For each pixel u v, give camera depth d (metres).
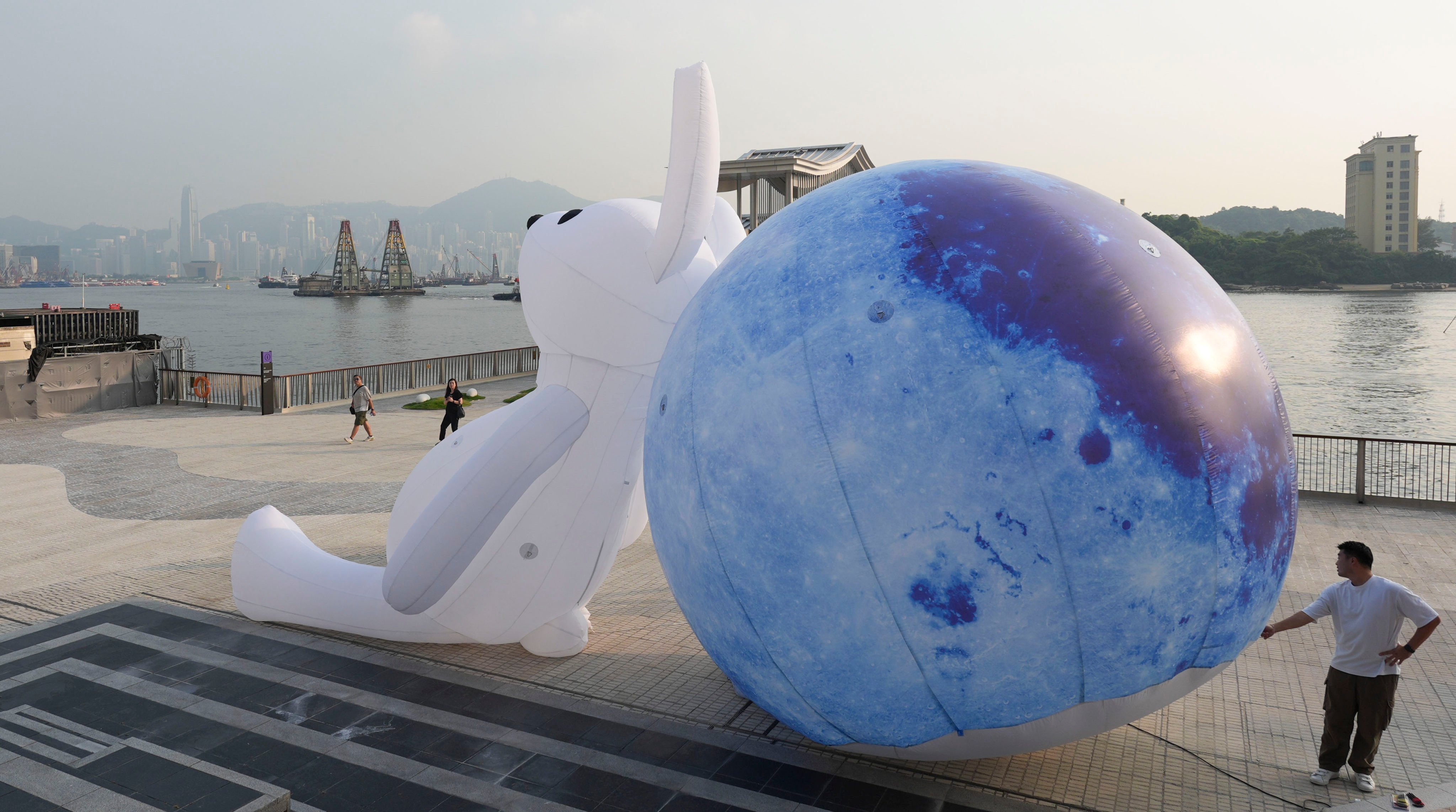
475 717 5.93
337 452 15.83
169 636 7.34
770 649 4.19
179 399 21.66
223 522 11.23
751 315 4.21
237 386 21.11
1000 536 3.57
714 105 5.69
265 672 6.64
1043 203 4.18
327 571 7.35
